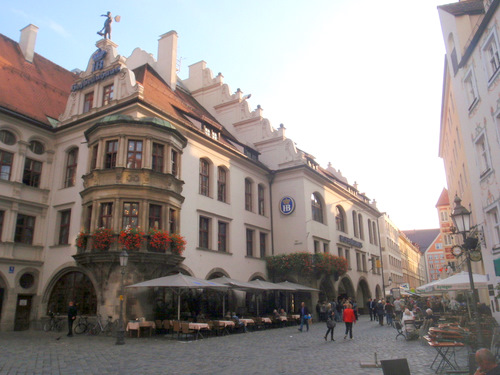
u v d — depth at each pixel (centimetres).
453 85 1906
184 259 2331
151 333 1938
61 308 2247
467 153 1777
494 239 1597
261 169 3303
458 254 1780
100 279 2017
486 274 1664
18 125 2367
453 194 3625
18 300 2239
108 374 988
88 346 1518
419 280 10694
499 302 1548
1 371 1007
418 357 1237
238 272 2831
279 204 3375
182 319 2169
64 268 2252
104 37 2684
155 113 2391
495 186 1516
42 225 2416
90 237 2062
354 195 4572
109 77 2480
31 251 2336
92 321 2023
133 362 1162
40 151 2517
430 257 10644
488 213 1625
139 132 2177
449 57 1936
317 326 2606
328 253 3256
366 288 4381
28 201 2342
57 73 3188
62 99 2952
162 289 2155
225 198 2892
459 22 1833
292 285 2764
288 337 1889
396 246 7581
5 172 2281
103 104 2492
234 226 2883
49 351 1366
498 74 1434
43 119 2570
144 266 2020
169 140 2266
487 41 1504
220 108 3803
